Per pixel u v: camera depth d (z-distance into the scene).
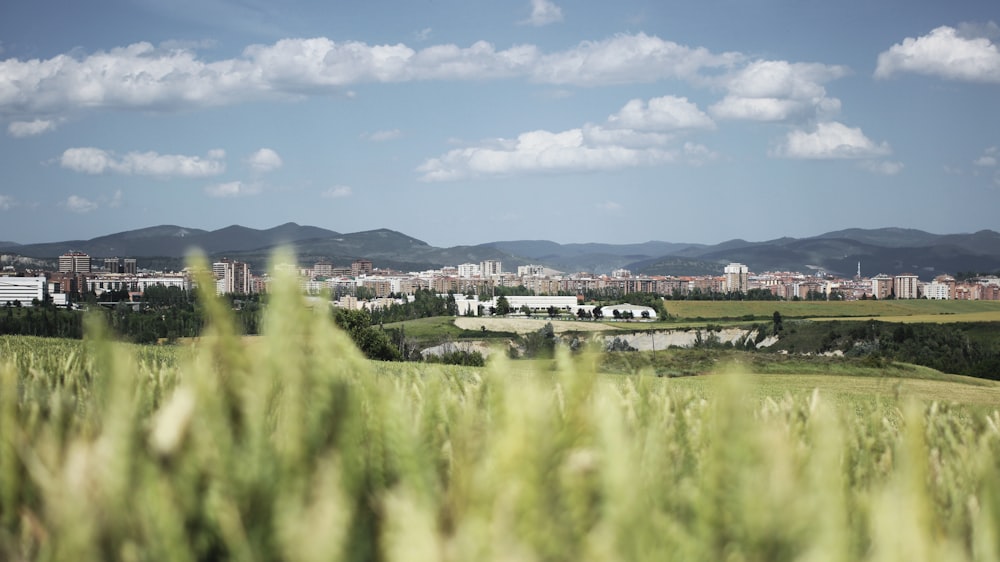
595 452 0.85
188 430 0.88
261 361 0.95
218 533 0.84
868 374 71.31
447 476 1.21
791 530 0.83
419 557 0.71
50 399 1.33
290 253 0.96
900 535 0.76
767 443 0.89
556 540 0.77
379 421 0.97
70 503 0.79
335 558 0.77
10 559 0.90
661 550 0.80
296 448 0.90
